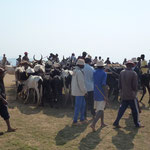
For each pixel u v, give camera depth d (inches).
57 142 231.3
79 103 286.7
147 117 335.3
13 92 531.2
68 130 269.3
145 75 436.1
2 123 291.3
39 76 396.8
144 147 224.4
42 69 429.7
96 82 269.6
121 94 279.1
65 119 316.8
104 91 267.1
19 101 435.5
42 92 393.1
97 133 261.1
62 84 398.6
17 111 355.3
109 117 332.8
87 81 311.4
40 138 241.1
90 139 241.9
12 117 319.3
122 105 281.0
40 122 298.8
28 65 490.3
